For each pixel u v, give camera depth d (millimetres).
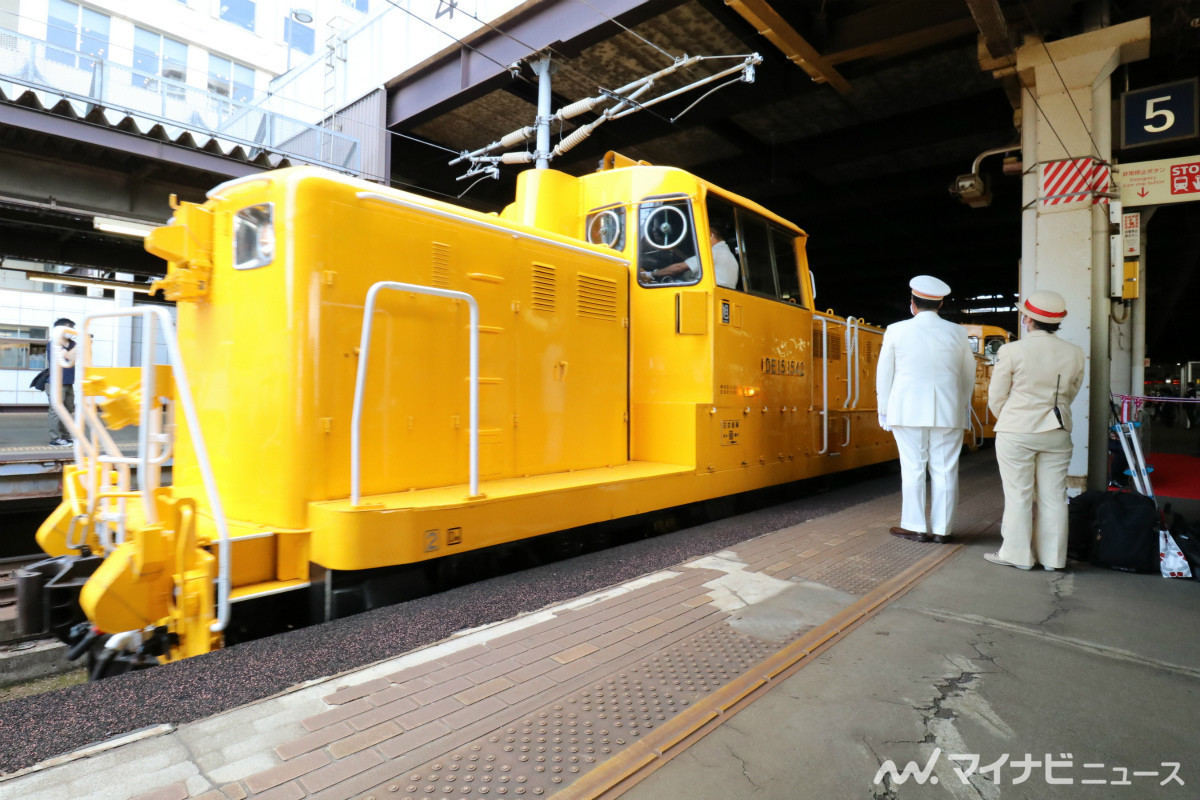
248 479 3234
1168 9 6188
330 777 1685
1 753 1787
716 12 9328
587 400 4609
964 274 22688
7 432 12047
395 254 3439
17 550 6445
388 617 2982
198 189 11547
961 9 7746
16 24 19109
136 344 23266
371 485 3336
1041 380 3852
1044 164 6418
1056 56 6383
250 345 3238
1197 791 1722
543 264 4277
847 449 7473
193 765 1719
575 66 11062
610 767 1769
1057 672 2449
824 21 8539
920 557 4105
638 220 5062
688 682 2303
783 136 13430
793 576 3607
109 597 2543
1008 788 1736
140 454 2684
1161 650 2662
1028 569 3875
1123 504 3920
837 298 26578
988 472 8594
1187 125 6328
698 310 4773
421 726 1961
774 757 1860
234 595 2814
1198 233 15133
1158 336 34031
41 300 22547
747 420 5363
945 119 12008
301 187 3111
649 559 4043
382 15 12898
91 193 10539
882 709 2150
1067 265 6305
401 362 3459
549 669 2379
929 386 4449
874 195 15391
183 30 22641
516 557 3891
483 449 3881
